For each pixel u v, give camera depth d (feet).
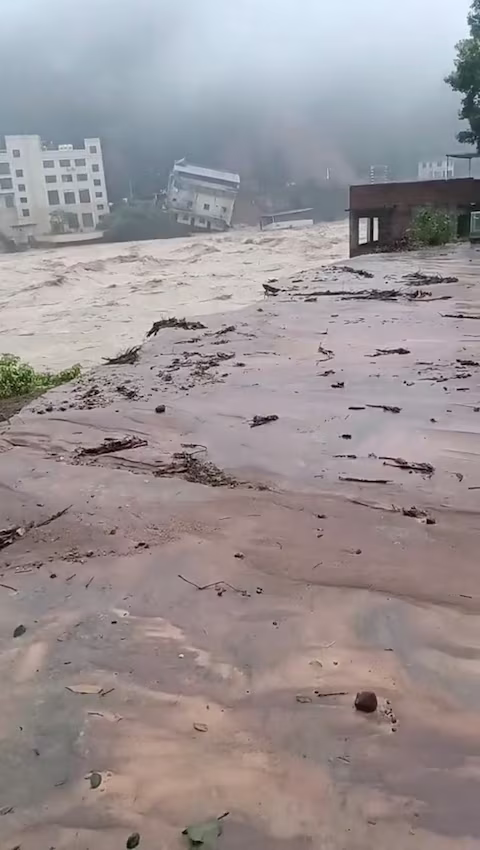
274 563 7.63
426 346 17.72
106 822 4.42
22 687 5.73
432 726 5.16
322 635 6.30
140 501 9.46
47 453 11.60
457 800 4.50
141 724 5.26
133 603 6.97
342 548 7.89
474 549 7.73
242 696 5.54
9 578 7.58
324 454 10.78
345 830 4.30
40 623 6.67
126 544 8.25
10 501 9.66
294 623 6.50
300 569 7.48
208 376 16.03
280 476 10.07
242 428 12.23
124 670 5.91
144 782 4.72
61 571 7.68
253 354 18.06
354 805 4.48
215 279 90.43
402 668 5.83
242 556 7.82
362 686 5.62
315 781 4.67
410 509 8.78
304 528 8.43
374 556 7.68
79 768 4.86
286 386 14.78
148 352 19.08
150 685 5.70
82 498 9.66
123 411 13.60
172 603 6.93
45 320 68.03
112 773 4.80
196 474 10.35
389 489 9.41
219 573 7.47
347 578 7.26
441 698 5.45
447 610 6.63
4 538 8.59
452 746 4.96
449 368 15.53
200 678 5.77
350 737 5.06
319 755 4.90
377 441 11.22
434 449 10.75
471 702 5.40
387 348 17.80
